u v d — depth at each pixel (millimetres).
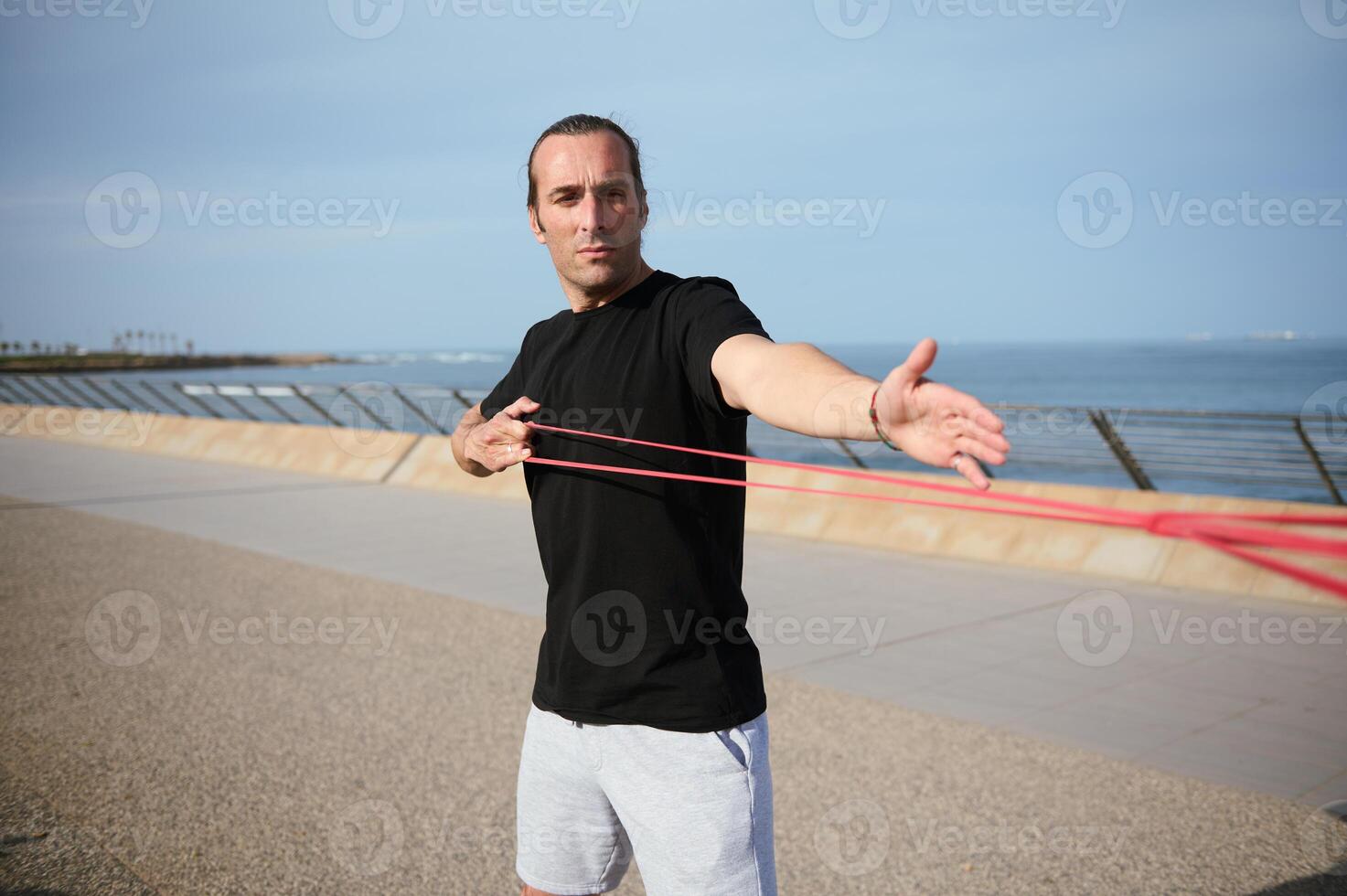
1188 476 7629
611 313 1892
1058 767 4141
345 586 7730
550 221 1867
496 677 5488
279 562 8617
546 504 1906
